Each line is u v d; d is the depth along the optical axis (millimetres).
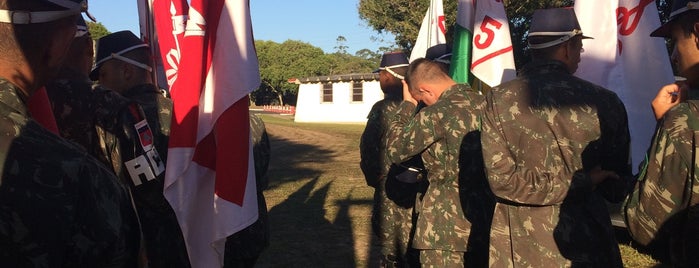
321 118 31984
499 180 2186
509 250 2244
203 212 2123
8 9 1030
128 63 2424
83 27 2041
